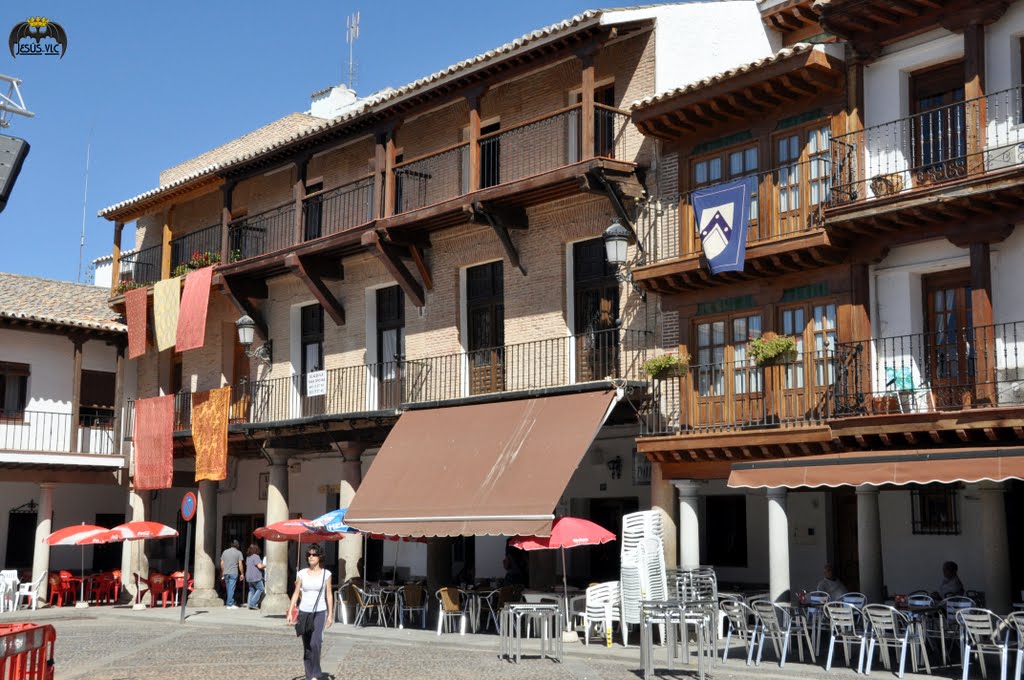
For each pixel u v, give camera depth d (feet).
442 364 81.76
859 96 60.90
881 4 57.98
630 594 51.24
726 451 62.69
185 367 107.65
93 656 62.34
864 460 52.08
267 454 92.38
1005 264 55.42
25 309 109.19
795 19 72.59
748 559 73.26
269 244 97.86
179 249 105.70
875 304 60.13
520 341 76.95
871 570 56.70
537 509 61.98
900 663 48.73
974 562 62.85
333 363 91.04
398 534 68.74
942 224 56.80
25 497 115.14
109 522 121.49
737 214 62.08
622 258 65.67
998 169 52.70
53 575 105.50
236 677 52.54
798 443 59.26
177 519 119.34
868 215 57.06
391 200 81.56
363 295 89.10
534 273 76.64
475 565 88.43
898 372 57.98
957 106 57.67
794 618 56.54
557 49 71.31
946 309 58.49
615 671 52.54
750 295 65.16
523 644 64.13
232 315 102.68
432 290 83.41
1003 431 51.98
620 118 72.79
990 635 45.85
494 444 68.80
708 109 65.77
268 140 109.81
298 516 103.50
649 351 69.62
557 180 69.77
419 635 69.62
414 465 72.02
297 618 49.47
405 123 87.71
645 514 52.11
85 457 103.96
